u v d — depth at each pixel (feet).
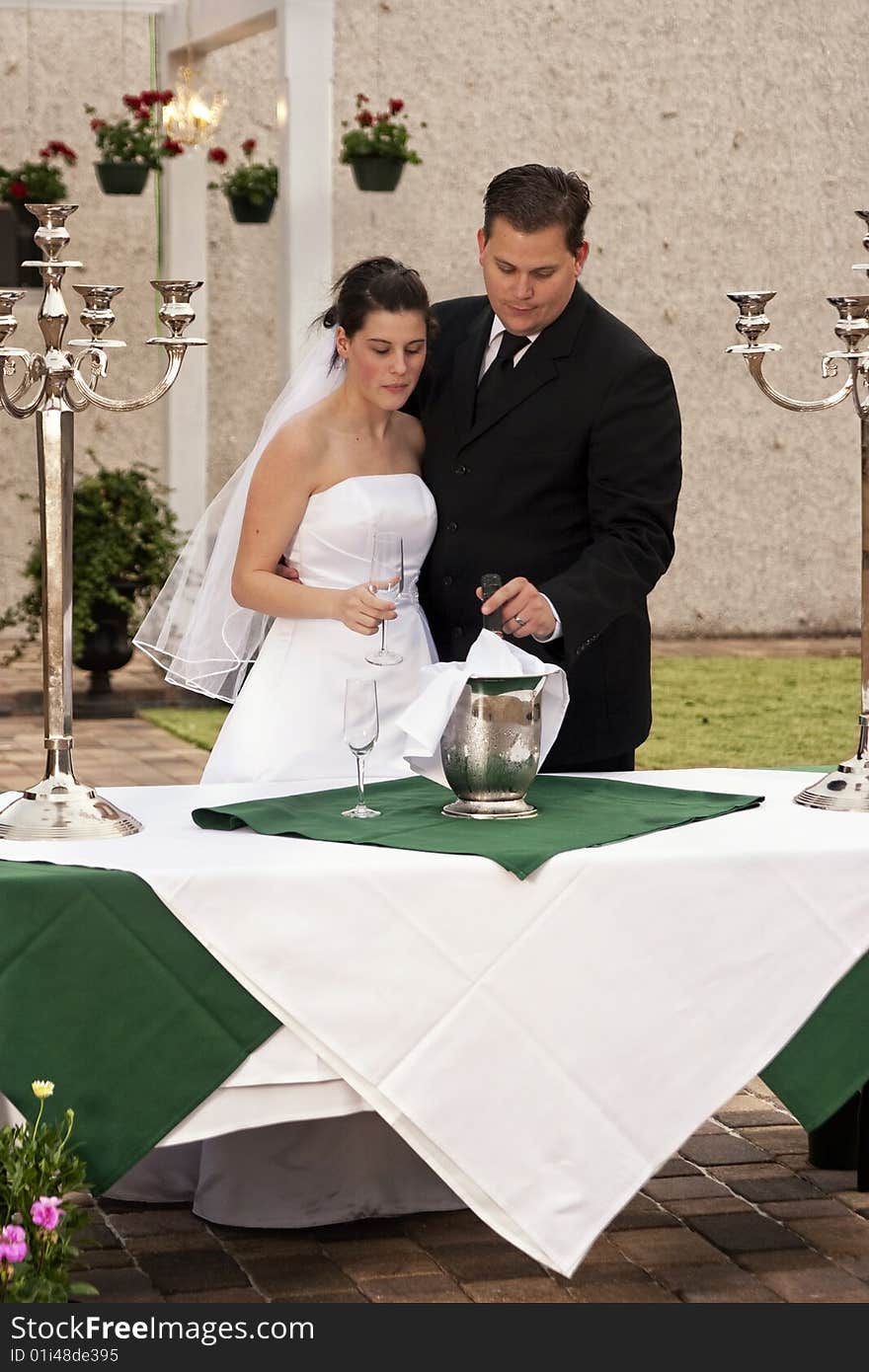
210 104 39.19
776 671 40.81
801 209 45.37
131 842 11.10
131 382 44.01
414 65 42.52
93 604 36.50
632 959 10.73
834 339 46.03
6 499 43.52
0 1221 10.42
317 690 13.73
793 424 46.16
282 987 10.32
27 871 10.25
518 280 13.09
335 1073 10.51
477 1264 12.23
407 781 13.26
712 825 11.69
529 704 11.83
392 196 42.75
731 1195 13.65
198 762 30.73
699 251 44.98
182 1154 13.29
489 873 10.52
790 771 13.88
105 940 10.14
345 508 13.76
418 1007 10.48
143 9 39.04
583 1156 10.68
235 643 14.75
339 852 10.78
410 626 13.97
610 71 43.73
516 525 14.02
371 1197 12.89
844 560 47.06
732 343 45.55
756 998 10.96
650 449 13.66
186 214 39.29
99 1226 12.88
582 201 13.15
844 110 45.19
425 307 13.48
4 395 10.93
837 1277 12.06
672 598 46.32
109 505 36.29
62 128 43.27
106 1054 10.20
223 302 43.68
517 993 10.59
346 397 13.93
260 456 14.24
